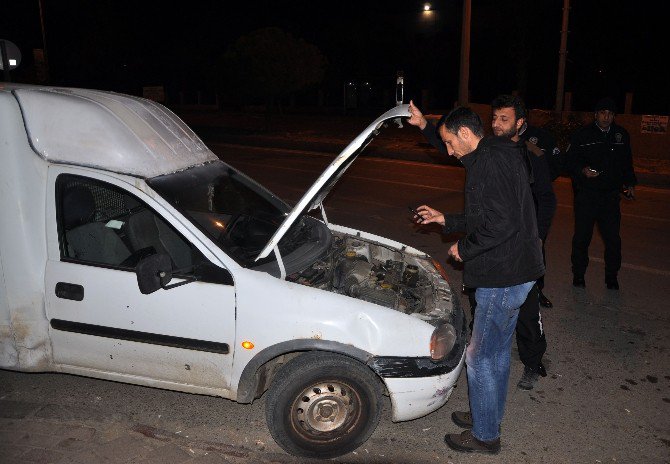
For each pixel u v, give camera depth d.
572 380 4.52
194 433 3.75
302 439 3.47
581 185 5.97
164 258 3.22
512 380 4.52
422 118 4.09
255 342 3.37
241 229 4.11
